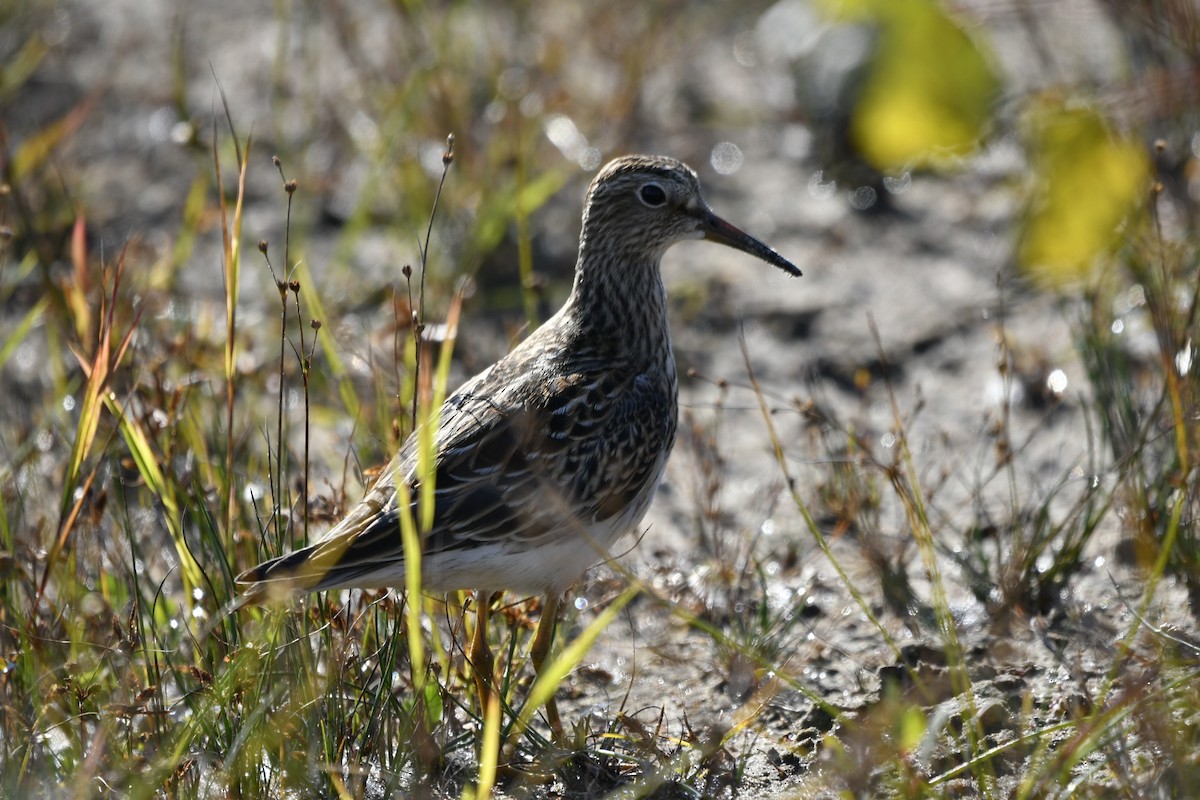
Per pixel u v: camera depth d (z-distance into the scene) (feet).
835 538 40.14
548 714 33.42
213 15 69.56
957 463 42.63
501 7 64.39
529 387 33.76
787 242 54.80
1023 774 30.37
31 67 61.46
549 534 32.58
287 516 34.12
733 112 61.41
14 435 43.62
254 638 31.19
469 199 53.42
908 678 34.17
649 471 34.60
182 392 38.40
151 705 31.78
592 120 58.08
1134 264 43.65
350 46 62.08
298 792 30.19
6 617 34.06
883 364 40.75
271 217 55.67
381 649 32.19
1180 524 35.88
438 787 31.63
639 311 35.94
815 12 60.80
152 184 57.47
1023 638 35.53
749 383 47.98
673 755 32.32
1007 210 54.29
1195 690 30.04
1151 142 50.98
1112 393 40.47
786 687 34.58
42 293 49.57
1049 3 59.67
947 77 47.75
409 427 35.91
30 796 29.32
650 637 36.99
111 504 39.60
